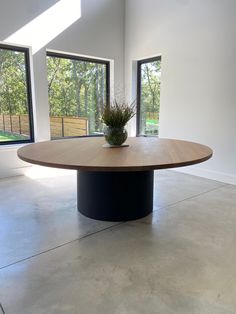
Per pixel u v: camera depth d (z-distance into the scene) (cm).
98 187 240
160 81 444
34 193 323
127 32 481
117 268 173
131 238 213
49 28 399
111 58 475
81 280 161
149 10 435
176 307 140
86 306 141
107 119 246
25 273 168
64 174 418
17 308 139
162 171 436
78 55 444
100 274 167
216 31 353
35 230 227
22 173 404
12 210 270
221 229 227
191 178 391
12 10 364
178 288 154
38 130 412
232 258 184
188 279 162
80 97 472
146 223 240
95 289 153
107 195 239
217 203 288
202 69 376
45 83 409
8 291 152
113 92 492
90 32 442
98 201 243
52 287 155
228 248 197
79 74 465
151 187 259
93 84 485
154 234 219
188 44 388
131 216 244
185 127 410
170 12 404
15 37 371
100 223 240
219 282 159
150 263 178
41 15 389
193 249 196
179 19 394
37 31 388
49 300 145
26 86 407
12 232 224
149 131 492
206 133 385
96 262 180
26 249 197
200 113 388
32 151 222
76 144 263
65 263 179
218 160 376
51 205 284
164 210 269
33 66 393
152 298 146
